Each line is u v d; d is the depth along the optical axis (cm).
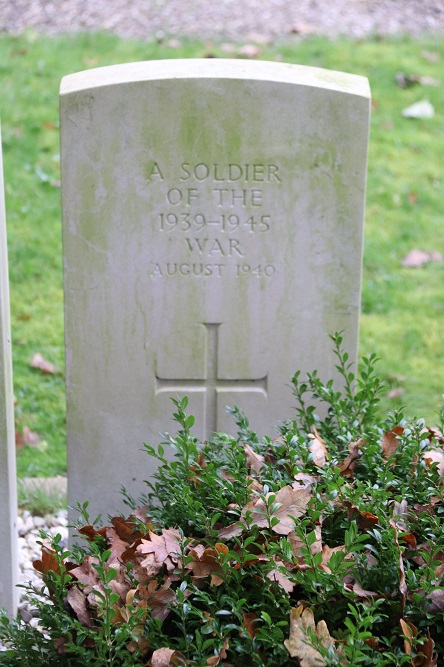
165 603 279
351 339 385
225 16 866
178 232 369
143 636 272
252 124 358
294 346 385
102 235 366
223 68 359
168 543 287
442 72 797
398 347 550
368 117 360
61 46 800
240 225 369
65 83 359
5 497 354
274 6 888
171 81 351
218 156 361
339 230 372
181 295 375
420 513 296
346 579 281
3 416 346
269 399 391
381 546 278
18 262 595
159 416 389
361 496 301
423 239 634
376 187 672
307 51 812
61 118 354
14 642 289
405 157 702
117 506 396
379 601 263
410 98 764
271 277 376
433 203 663
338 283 378
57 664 284
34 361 527
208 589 287
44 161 670
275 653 262
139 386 385
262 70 360
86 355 379
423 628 276
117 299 374
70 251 368
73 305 373
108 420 388
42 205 636
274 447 323
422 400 511
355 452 321
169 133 357
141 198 364
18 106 717
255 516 291
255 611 282
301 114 358
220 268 373
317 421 351
